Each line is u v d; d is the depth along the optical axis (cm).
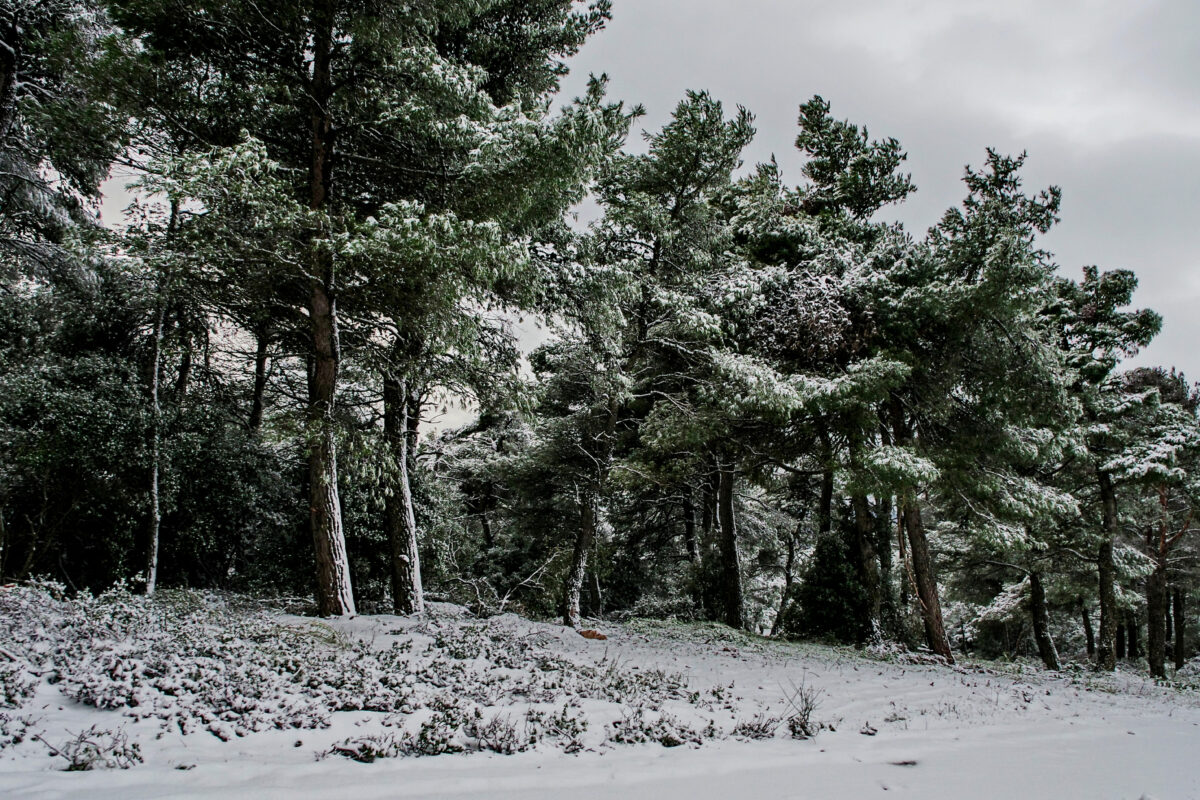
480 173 1045
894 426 1673
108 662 507
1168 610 3300
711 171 1574
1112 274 2058
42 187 1255
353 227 991
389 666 686
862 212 1952
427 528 1622
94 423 1168
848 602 1825
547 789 372
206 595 1074
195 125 1055
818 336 1513
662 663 1002
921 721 723
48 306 1305
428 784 363
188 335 1295
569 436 1955
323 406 1070
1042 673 1498
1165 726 789
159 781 331
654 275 1559
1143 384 2353
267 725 446
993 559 2433
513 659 809
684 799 369
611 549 2164
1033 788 425
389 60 1057
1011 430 1633
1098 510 2180
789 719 623
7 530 1204
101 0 1066
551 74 1468
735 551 2033
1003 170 1558
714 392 1514
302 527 1545
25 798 286
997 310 1389
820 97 1958
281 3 973
